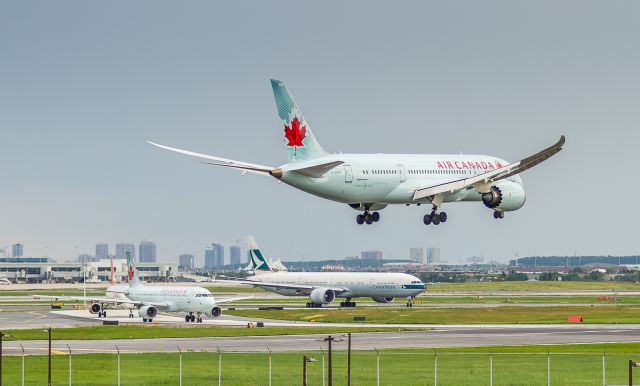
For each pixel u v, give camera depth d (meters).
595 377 148.25
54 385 140.75
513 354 175.62
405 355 174.62
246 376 148.75
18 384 141.50
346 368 157.38
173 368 158.25
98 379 146.88
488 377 148.25
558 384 142.00
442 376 149.00
